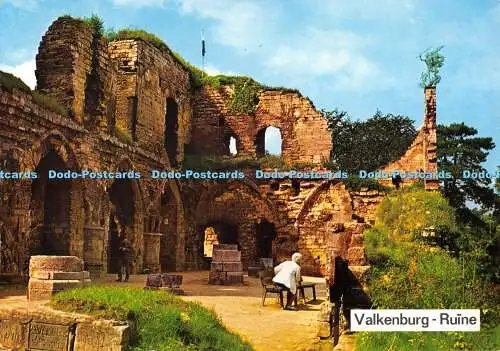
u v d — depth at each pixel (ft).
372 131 143.64
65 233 67.41
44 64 71.87
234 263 68.44
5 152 56.24
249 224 103.14
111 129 78.84
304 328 37.19
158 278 53.67
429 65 88.38
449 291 32.91
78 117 70.95
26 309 25.48
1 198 55.57
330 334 34.22
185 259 101.71
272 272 53.31
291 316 42.29
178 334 26.05
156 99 95.09
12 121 57.36
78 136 69.72
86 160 71.10
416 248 41.73
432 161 86.07
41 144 62.54
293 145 109.40
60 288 38.65
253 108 112.88
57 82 70.95
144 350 23.76
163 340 25.05
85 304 26.02
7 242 56.34
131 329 24.47
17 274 56.49
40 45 72.43
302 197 100.89
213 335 27.37
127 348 23.68
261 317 41.37
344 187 97.35
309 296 56.34
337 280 36.35
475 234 48.65
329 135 107.65
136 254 83.56
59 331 24.26
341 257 37.09
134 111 86.94
